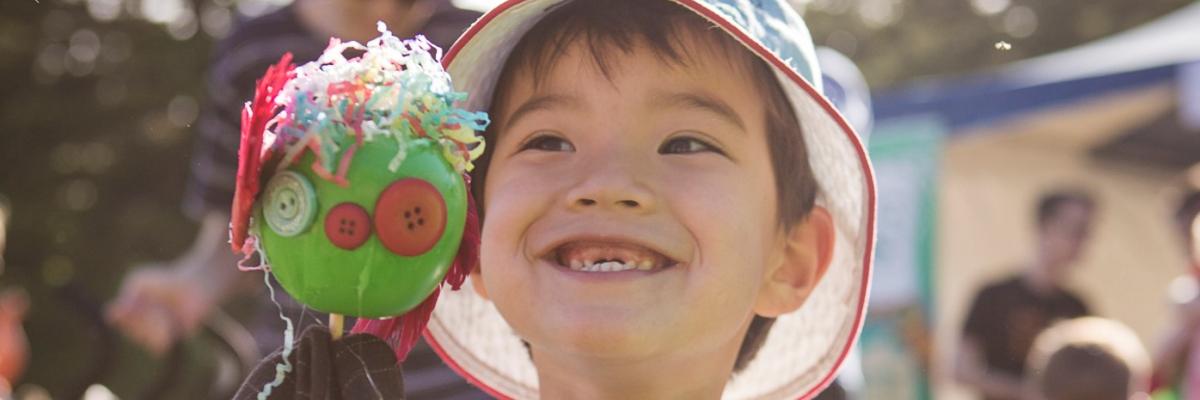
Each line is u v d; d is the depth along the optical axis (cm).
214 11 1483
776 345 183
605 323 146
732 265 154
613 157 156
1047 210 673
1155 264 761
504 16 161
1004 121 716
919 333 649
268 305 299
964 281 740
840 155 171
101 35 1477
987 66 1684
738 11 162
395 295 131
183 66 1465
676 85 159
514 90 165
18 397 353
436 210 130
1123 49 742
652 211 151
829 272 179
